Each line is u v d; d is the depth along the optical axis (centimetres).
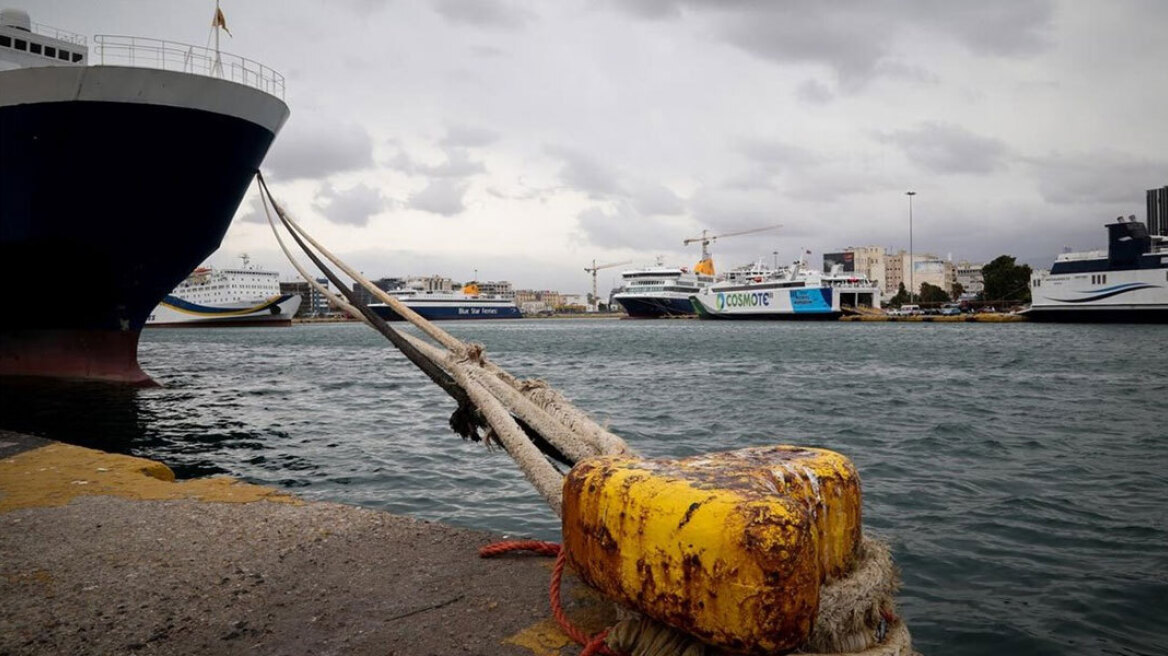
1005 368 2444
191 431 1202
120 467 510
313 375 2411
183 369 2711
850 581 213
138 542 352
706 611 174
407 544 347
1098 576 500
